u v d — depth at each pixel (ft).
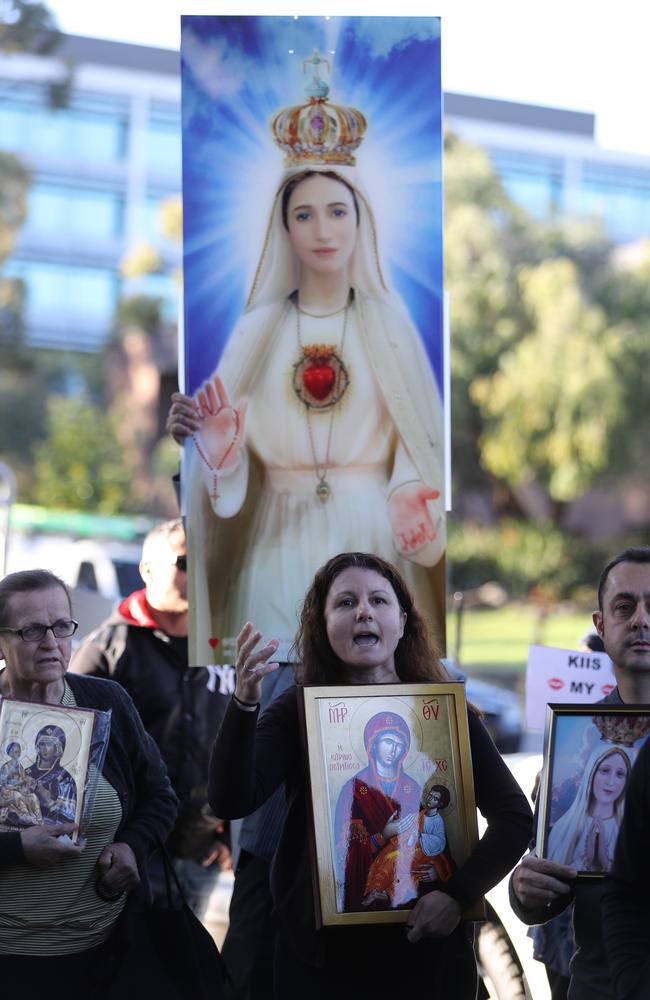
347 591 12.94
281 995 12.37
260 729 12.53
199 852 20.24
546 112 144.36
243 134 15.85
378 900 11.96
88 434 123.24
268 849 15.83
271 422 15.87
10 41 78.89
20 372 120.47
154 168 153.69
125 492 122.52
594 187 143.84
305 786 12.28
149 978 13.35
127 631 20.24
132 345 130.93
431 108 15.92
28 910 13.01
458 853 12.22
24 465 121.60
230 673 20.30
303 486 15.85
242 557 15.81
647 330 98.32
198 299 15.84
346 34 15.92
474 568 106.83
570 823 12.95
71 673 14.14
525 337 98.63
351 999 11.98
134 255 136.67
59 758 13.05
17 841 12.68
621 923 11.50
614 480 99.14
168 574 19.69
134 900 13.52
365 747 12.32
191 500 15.81
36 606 13.24
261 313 15.89
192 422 15.81
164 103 154.30
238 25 15.84
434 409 15.88
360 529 15.81
